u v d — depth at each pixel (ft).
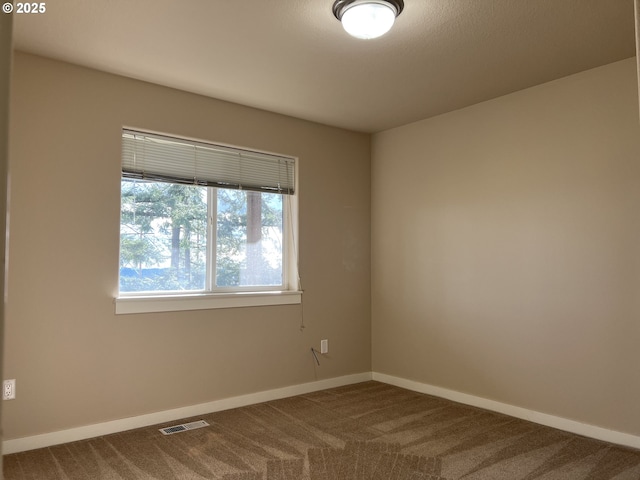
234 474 8.27
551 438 10.02
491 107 12.29
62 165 9.93
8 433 9.13
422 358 13.78
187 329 11.46
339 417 11.37
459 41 9.11
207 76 10.75
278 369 13.05
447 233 13.23
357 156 15.26
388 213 14.97
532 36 8.92
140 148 11.14
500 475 8.25
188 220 12.00
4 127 1.19
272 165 13.38
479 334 12.35
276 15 8.12
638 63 1.87
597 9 8.00
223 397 11.97
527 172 11.47
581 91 10.55
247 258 12.96
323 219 14.26
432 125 13.75
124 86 10.77
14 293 9.31
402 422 11.02
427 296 13.70
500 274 11.93
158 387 10.96
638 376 9.53
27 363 9.39
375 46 9.28
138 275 11.18
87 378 10.04
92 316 10.16
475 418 11.31
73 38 8.97
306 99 12.24
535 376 11.15
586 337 10.30
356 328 14.92
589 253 10.31
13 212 9.35
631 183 9.74
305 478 8.12
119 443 9.70
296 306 13.52
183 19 8.25
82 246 10.09
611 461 8.84
